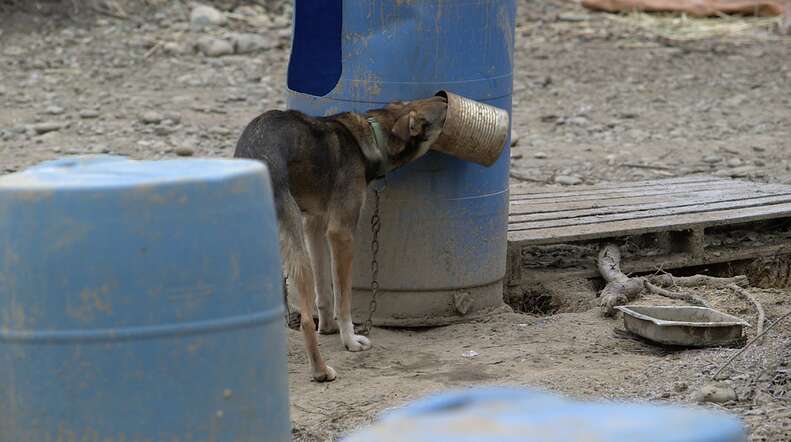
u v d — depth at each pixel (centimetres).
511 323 1097
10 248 506
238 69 2594
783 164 1912
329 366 970
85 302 499
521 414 260
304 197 978
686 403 809
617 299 1111
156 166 545
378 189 1057
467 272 1091
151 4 3003
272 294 545
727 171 1844
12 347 513
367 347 1030
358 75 1048
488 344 1034
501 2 1061
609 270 1203
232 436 528
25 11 2866
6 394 520
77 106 2234
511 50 1092
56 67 2556
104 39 2758
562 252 1321
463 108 1000
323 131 973
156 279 500
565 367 946
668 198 1397
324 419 834
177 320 506
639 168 1884
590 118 2331
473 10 1038
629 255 1279
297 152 952
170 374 508
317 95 1093
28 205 499
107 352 502
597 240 1291
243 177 524
